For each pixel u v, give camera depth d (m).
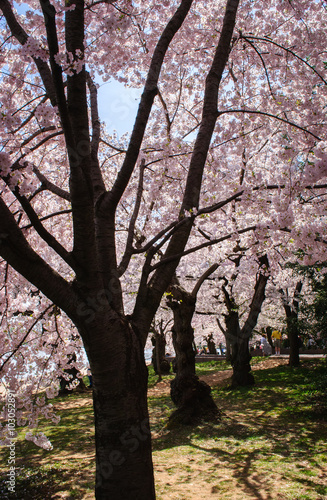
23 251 3.29
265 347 24.14
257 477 5.60
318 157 4.31
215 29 7.38
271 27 7.46
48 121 3.49
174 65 8.04
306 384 12.01
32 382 5.55
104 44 4.42
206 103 4.65
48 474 6.32
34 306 5.98
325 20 7.43
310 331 13.48
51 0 4.36
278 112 7.04
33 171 4.13
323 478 5.35
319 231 4.82
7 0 3.96
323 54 7.09
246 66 8.02
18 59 4.78
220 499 4.91
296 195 4.73
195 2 7.57
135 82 7.29
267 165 8.78
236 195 4.80
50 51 3.05
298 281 15.36
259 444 7.23
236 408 10.44
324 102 6.89
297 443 7.06
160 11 6.23
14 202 6.27
